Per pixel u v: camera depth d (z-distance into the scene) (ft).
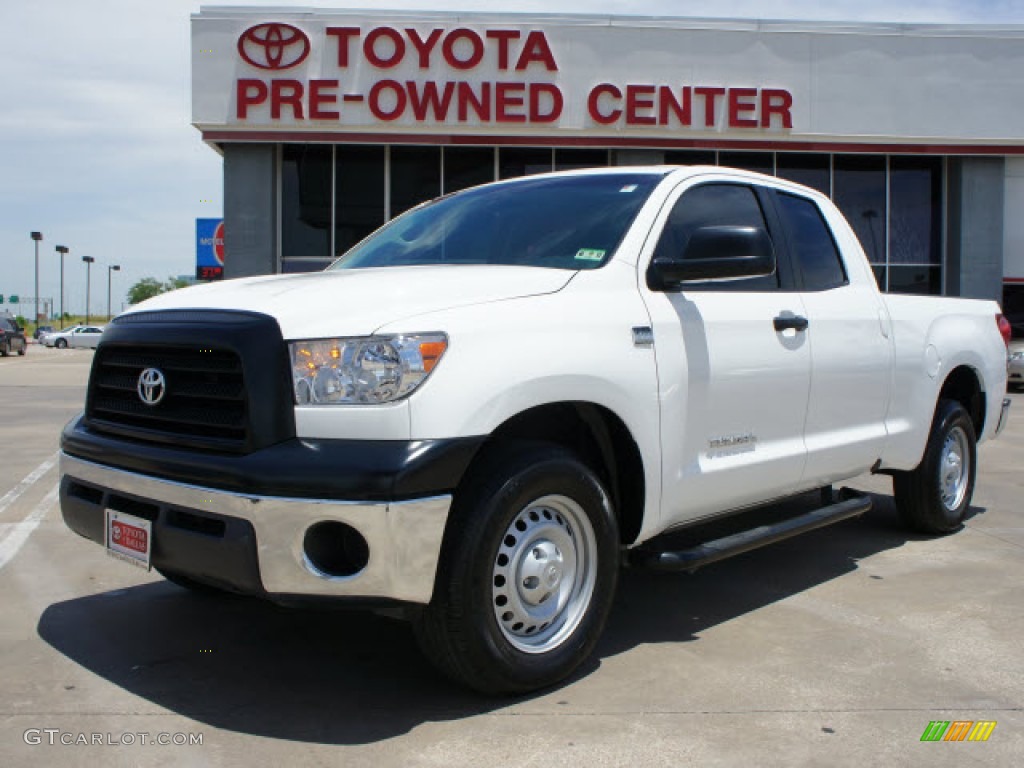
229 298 10.85
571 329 10.94
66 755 9.16
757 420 13.55
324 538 9.41
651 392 11.71
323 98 64.44
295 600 9.32
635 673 11.51
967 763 9.23
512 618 10.50
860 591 15.19
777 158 70.33
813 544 18.48
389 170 67.72
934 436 18.33
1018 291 73.56
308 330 9.75
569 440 12.08
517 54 65.16
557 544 11.00
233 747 9.39
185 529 9.92
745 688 11.07
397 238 15.12
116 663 11.71
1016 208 73.36
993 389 19.97
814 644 12.64
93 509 11.18
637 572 16.38
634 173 13.89
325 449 9.32
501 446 10.46
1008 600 14.70
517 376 10.09
